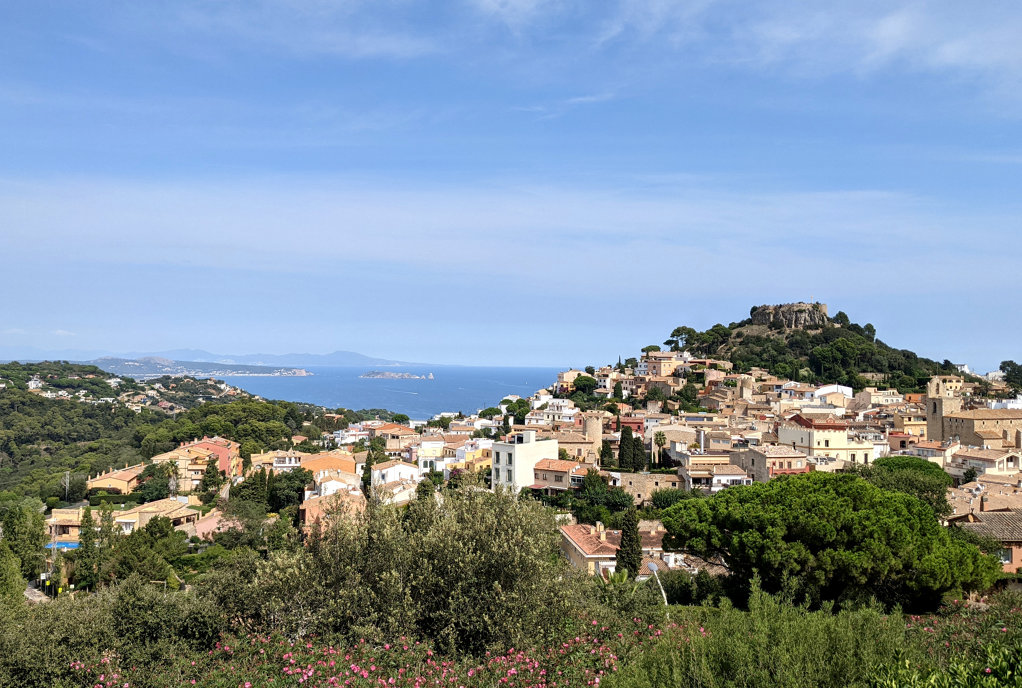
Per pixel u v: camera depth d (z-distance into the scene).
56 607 29.39
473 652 24.97
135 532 79.19
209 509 120.94
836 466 105.06
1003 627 25.86
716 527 46.44
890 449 127.12
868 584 41.38
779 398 180.38
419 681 21.92
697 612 31.53
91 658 25.67
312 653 23.80
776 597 25.33
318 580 27.11
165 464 145.50
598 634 25.62
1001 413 124.62
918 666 19.64
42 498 130.62
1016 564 54.50
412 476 125.19
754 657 19.42
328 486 107.31
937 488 71.50
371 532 28.41
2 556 67.25
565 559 31.83
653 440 127.56
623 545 60.28
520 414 199.88
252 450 178.38
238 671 23.73
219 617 27.75
